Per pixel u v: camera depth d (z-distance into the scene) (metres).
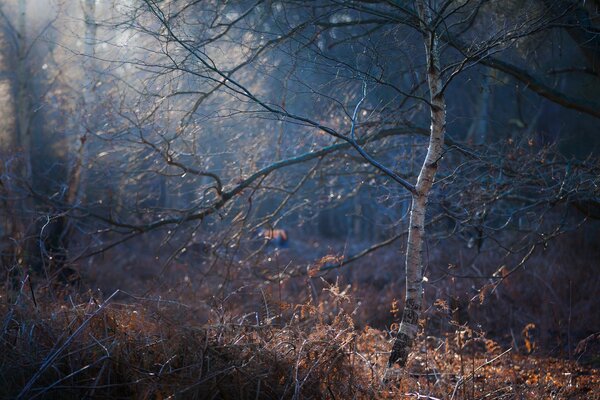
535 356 8.59
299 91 7.55
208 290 9.53
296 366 5.24
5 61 14.45
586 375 7.53
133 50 8.26
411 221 6.39
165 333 5.62
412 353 6.46
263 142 10.81
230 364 5.29
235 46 8.93
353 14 9.45
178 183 11.47
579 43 8.84
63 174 13.31
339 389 5.38
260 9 8.85
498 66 8.78
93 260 14.30
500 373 6.93
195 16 8.23
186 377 5.15
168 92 8.26
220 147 10.48
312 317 6.37
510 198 9.10
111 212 9.41
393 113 8.55
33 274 8.97
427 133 9.09
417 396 5.54
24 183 10.45
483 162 8.24
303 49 7.29
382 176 10.08
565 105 8.99
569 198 8.33
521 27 6.60
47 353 5.45
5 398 5.02
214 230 11.72
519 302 11.43
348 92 9.79
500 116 16.81
